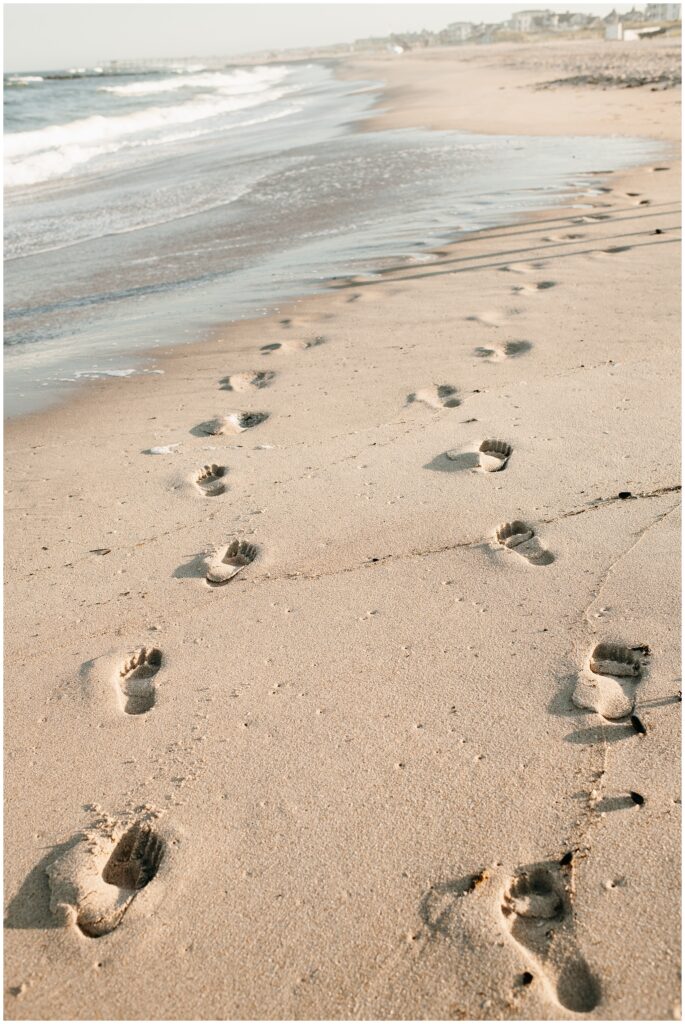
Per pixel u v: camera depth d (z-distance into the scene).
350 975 1.60
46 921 1.76
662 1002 1.50
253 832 1.90
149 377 4.69
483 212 8.20
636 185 8.59
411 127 16.81
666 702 2.14
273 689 2.33
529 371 4.15
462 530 2.95
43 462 3.76
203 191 11.63
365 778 2.02
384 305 5.49
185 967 1.64
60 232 9.52
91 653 2.54
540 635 2.42
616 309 4.89
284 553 2.92
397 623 2.54
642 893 1.69
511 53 55.47
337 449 3.59
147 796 2.03
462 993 1.55
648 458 3.26
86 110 29.47
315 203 9.91
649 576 2.60
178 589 2.80
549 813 1.88
